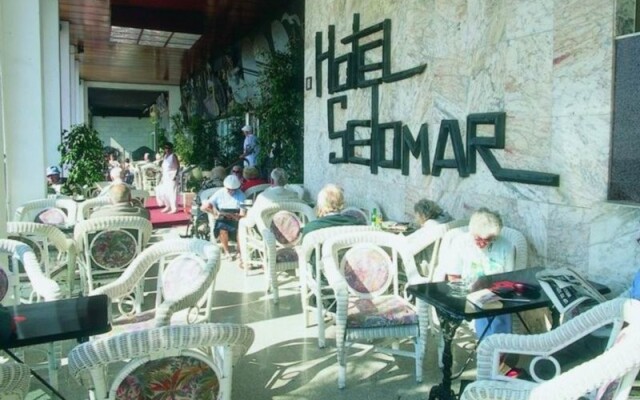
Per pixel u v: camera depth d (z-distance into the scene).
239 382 3.04
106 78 19.38
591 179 3.08
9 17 6.00
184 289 2.92
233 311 4.26
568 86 3.21
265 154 9.14
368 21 5.41
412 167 4.76
